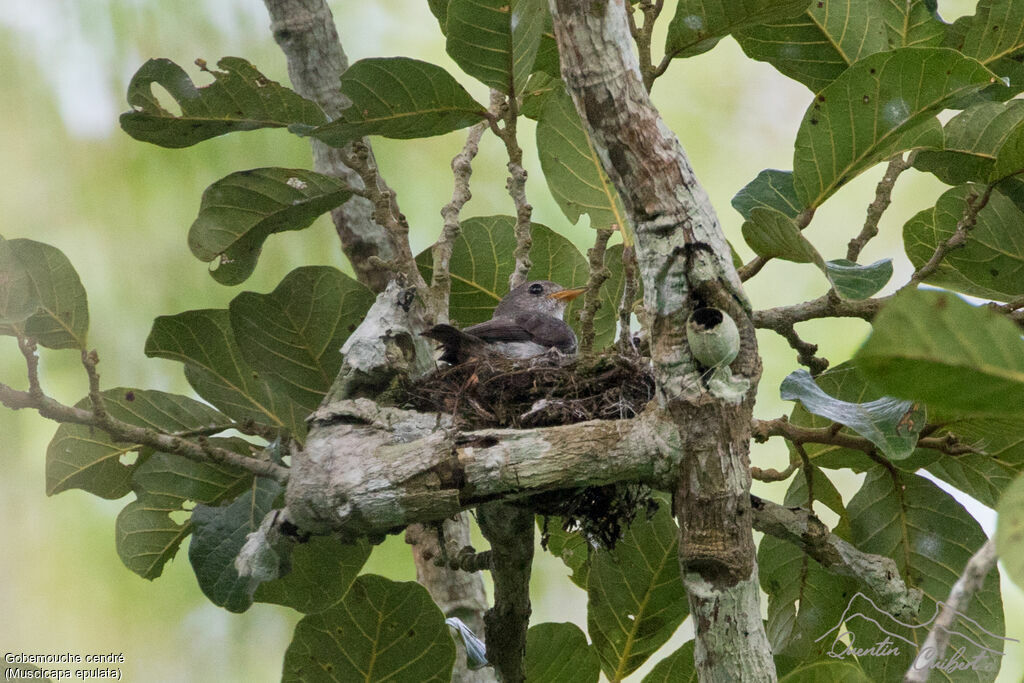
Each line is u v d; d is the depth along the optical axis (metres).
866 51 7.89
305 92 8.55
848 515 7.58
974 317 3.44
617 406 6.77
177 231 10.73
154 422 7.39
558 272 8.66
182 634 10.52
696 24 6.83
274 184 7.04
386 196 6.82
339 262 10.61
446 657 6.69
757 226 6.34
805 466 7.12
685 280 5.31
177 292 10.55
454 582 8.13
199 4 11.15
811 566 7.57
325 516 5.56
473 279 8.66
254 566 5.72
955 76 6.41
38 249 6.58
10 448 10.45
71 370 10.29
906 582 7.41
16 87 10.73
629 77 5.30
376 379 6.34
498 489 5.39
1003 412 3.68
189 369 7.50
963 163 7.46
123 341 10.32
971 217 6.98
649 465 5.33
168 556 7.84
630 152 5.30
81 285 6.68
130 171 10.76
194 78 11.05
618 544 7.64
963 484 7.35
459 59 6.59
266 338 7.27
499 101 7.68
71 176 10.70
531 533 6.52
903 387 3.65
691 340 5.19
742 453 5.32
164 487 7.53
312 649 6.66
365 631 6.62
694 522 5.32
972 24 7.70
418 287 6.71
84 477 7.50
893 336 3.52
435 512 5.43
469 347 7.24
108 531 10.64
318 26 8.46
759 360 5.37
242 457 6.39
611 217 7.26
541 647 7.48
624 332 6.82
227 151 10.77
